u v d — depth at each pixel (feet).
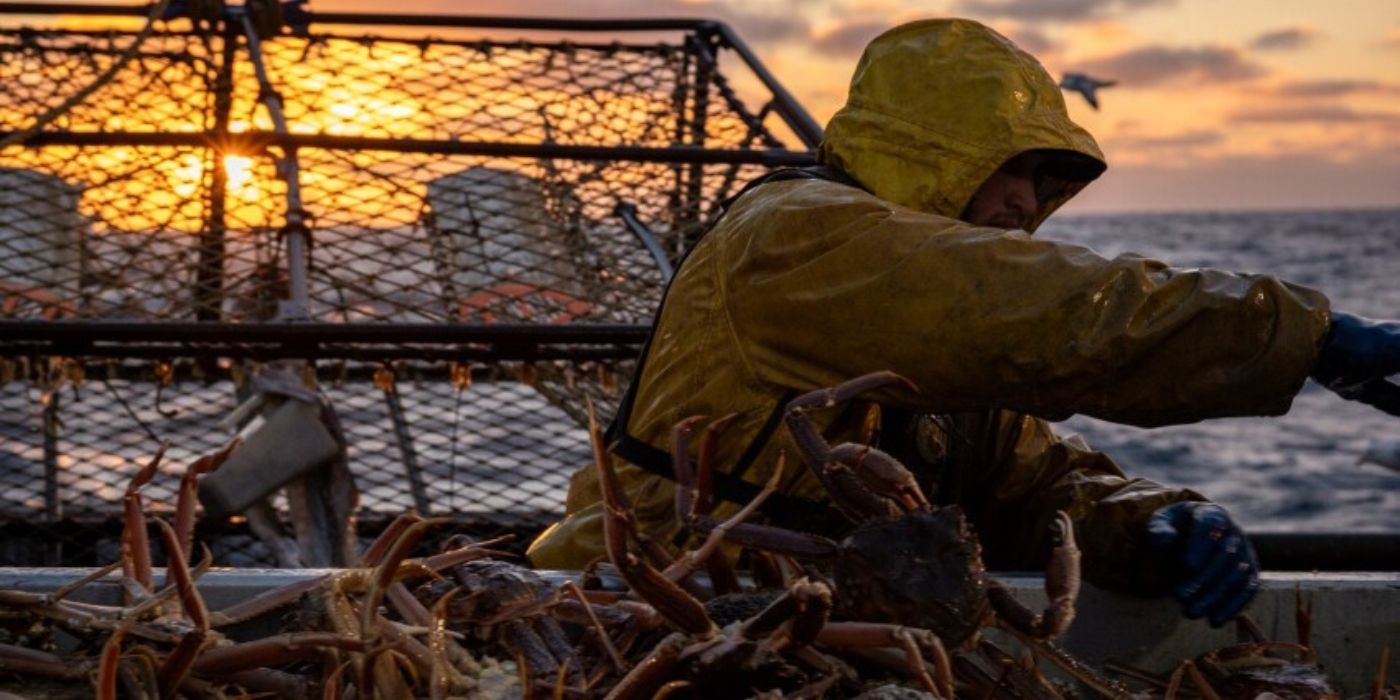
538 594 6.44
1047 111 8.29
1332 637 8.11
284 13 18.11
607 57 18.76
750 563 7.32
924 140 8.21
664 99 17.56
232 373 12.99
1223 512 7.94
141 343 12.98
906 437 8.50
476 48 18.56
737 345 8.13
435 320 13.48
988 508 9.19
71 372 13.14
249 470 12.03
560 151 14.05
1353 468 55.47
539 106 17.42
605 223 16.05
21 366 12.96
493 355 13.44
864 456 6.40
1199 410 7.47
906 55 8.41
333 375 14.70
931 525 6.02
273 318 13.65
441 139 14.12
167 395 17.06
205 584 7.28
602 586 7.45
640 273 15.14
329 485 12.51
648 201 16.16
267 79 16.51
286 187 13.97
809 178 8.51
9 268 13.92
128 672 5.71
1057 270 7.44
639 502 8.38
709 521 6.44
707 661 5.43
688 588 6.78
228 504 11.93
